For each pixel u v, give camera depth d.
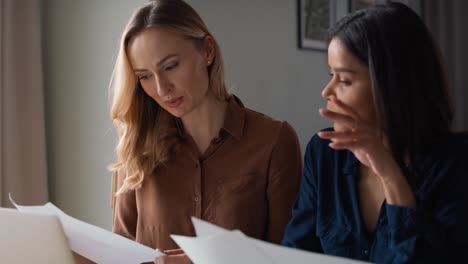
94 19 2.19
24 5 2.23
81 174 2.29
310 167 1.16
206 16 2.37
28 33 2.24
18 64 2.24
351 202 1.06
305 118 3.02
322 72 3.16
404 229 0.90
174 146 1.37
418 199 0.94
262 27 2.68
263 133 1.35
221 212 1.32
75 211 2.32
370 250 0.99
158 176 1.37
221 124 1.36
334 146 0.88
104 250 1.08
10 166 2.21
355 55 0.93
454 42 4.10
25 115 2.25
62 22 2.29
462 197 0.92
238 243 0.73
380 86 0.92
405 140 0.95
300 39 2.92
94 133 2.22
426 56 0.95
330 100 0.96
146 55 1.22
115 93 1.37
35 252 0.82
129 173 1.40
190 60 1.25
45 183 2.30
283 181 1.33
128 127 1.40
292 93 2.90
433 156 0.96
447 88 0.98
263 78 2.70
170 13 1.24
